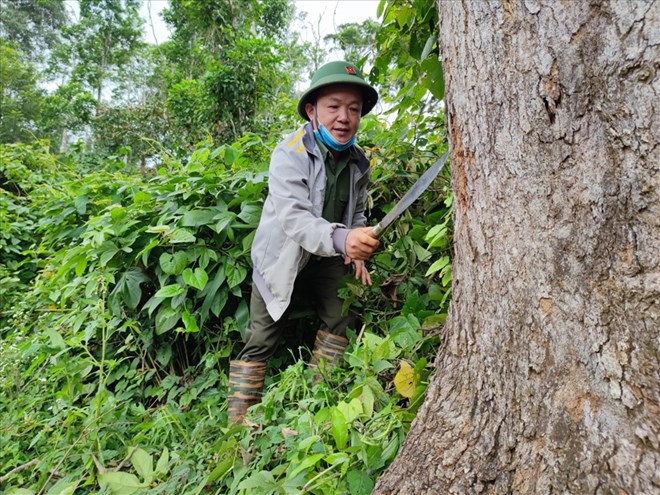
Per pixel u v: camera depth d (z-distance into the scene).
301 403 1.22
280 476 1.05
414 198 1.19
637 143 0.57
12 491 1.18
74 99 12.67
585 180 0.62
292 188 1.50
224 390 1.74
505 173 0.73
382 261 1.79
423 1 1.38
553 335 0.65
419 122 2.09
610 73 0.60
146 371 1.87
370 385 1.15
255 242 1.65
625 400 0.57
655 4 0.56
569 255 0.64
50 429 1.40
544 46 0.67
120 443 1.43
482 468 0.72
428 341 1.27
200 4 6.82
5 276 3.06
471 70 0.79
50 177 4.90
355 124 1.59
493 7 0.74
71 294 1.95
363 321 1.76
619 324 0.59
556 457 0.63
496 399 0.73
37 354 1.71
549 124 0.66
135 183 2.59
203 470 1.18
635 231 0.58
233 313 2.00
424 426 0.84
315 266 1.72
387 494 0.82
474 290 0.80
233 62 5.80
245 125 5.66
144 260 1.81
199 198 2.02
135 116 8.65
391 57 1.68
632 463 0.55
